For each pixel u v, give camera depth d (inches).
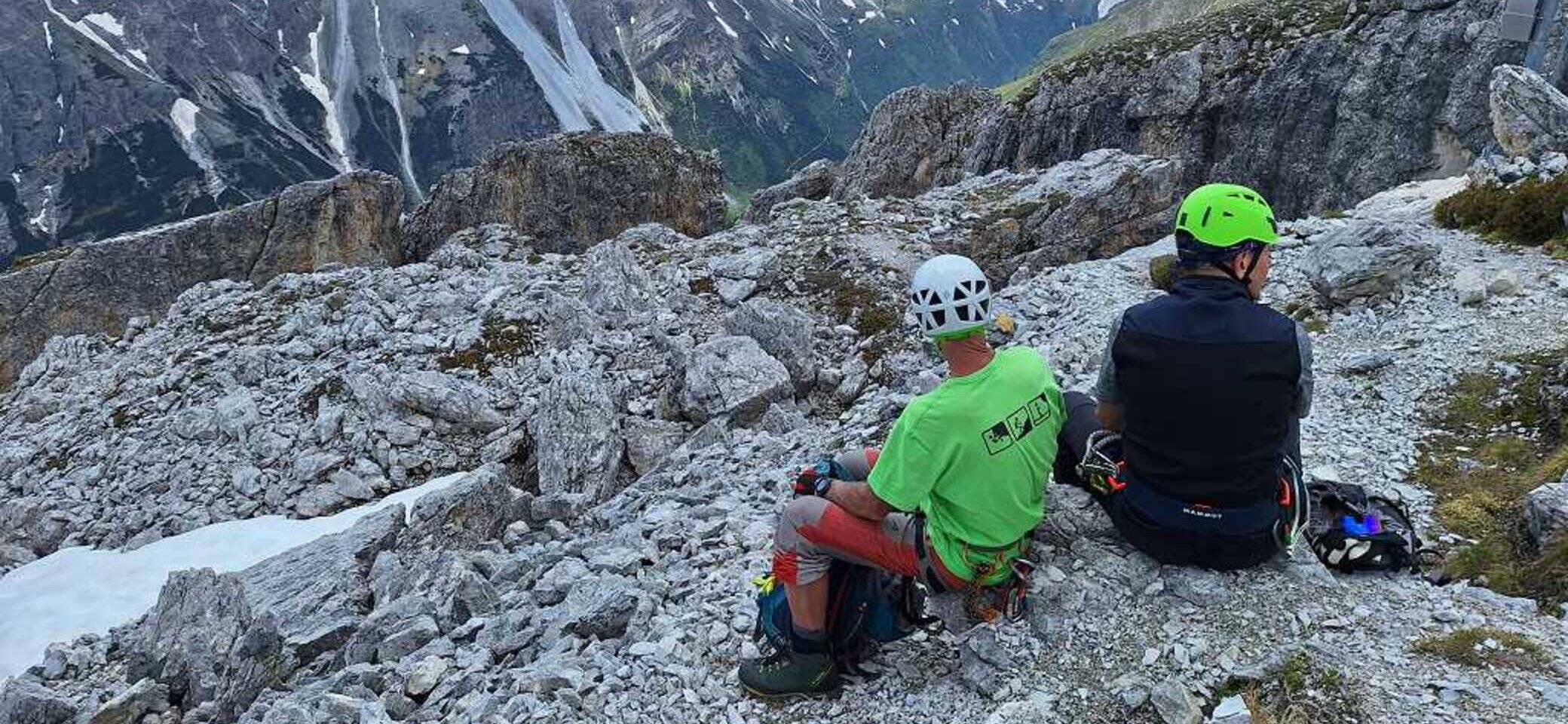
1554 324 510.0
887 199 1325.0
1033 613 273.0
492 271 1243.2
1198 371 236.5
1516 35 973.8
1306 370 239.5
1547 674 244.4
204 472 917.8
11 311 1488.7
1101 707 247.1
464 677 322.7
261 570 589.3
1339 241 609.6
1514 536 339.9
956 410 232.5
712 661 301.6
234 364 1069.1
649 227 1359.5
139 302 1551.4
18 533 896.3
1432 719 230.7
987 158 2203.5
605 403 818.2
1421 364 498.6
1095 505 306.0
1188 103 2800.2
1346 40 2591.0
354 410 947.3
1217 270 243.4
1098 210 1250.6
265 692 405.1
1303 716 235.8
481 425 915.4
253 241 1615.4
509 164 1811.0
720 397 793.6
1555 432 409.1
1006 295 791.7
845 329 923.4
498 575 466.0
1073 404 284.0
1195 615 267.6
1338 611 268.2
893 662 278.2
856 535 248.5
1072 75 3026.6
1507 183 784.9
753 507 467.5
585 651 325.7
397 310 1135.0
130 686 482.0
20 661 685.3
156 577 769.6
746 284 1039.6
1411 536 302.0
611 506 609.9
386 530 591.8
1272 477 250.1
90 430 1036.5
